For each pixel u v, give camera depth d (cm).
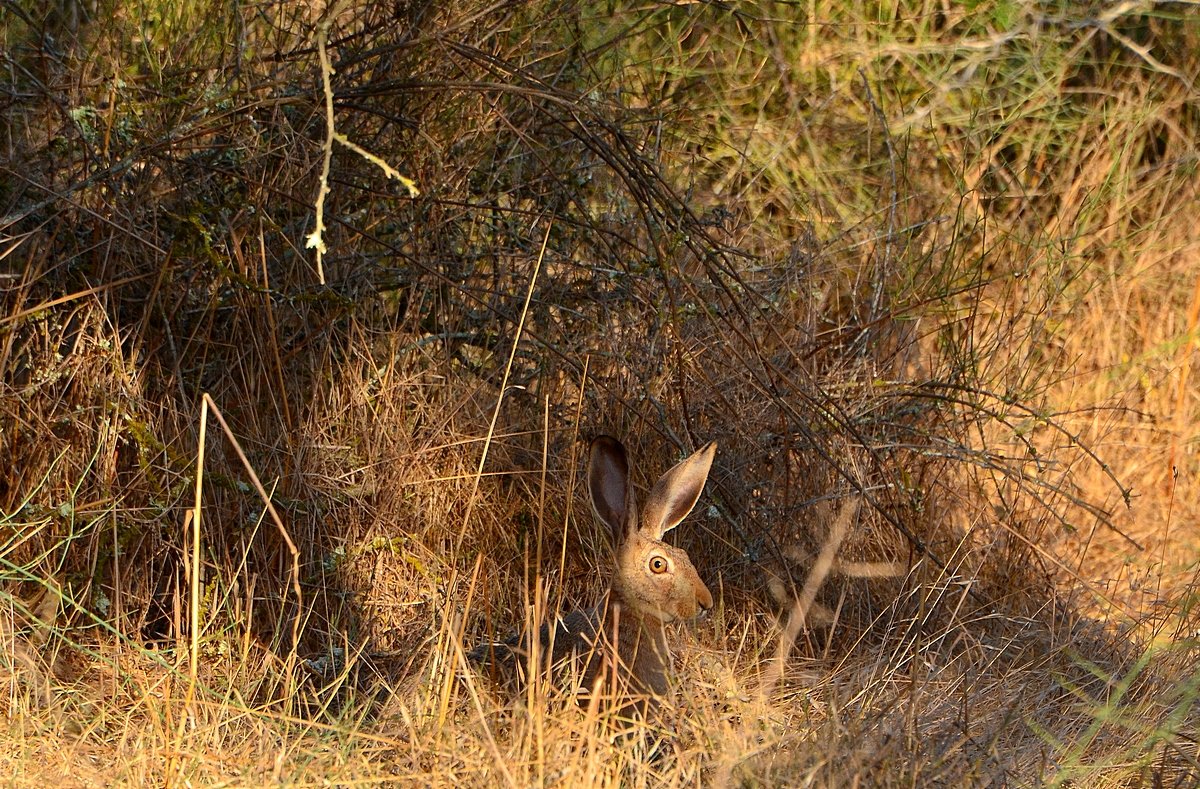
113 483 963
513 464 1070
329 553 997
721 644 970
